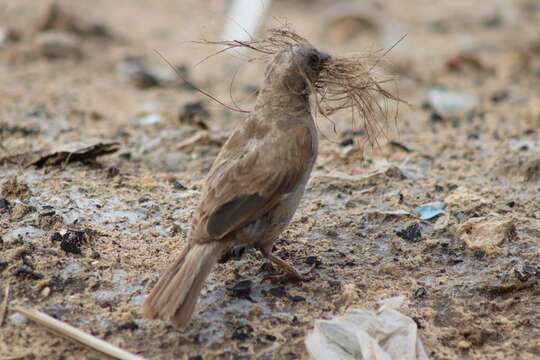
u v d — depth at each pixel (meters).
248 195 9.21
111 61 23.97
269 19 28.89
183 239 10.91
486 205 12.08
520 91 21.36
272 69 10.24
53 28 25.58
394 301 9.46
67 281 9.68
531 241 10.99
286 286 9.86
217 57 25.39
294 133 9.75
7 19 26.52
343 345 8.71
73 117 17.38
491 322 9.34
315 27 29.14
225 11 28.92
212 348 8.69
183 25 28.94
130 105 19.34
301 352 8.70
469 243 10.79
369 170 13.84
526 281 9.98
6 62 22.48
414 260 10.54
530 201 12.44
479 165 14.30
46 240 10.52
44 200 11.78
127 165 14.01
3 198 11.57
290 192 9.51
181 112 17.59
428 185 13.11
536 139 16.08
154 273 9.98
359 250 10.84
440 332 9.12
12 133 15.41
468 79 22.86
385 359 8.40
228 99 20.64
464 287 9.92
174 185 12.90
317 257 10.56
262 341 8.83
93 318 9.07
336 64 10.55
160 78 22.39
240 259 10.46
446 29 29.84
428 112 18.80
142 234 11.01
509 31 29.45
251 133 9.89
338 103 14.09
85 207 11.69
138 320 9.05
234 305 9.40
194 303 8.44
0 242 10.30
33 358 8.41
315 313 9.33
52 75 21.56
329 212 11.98
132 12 30.55
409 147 15.40
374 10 30.39
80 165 13.48
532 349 8.94
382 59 10.97
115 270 9.99
